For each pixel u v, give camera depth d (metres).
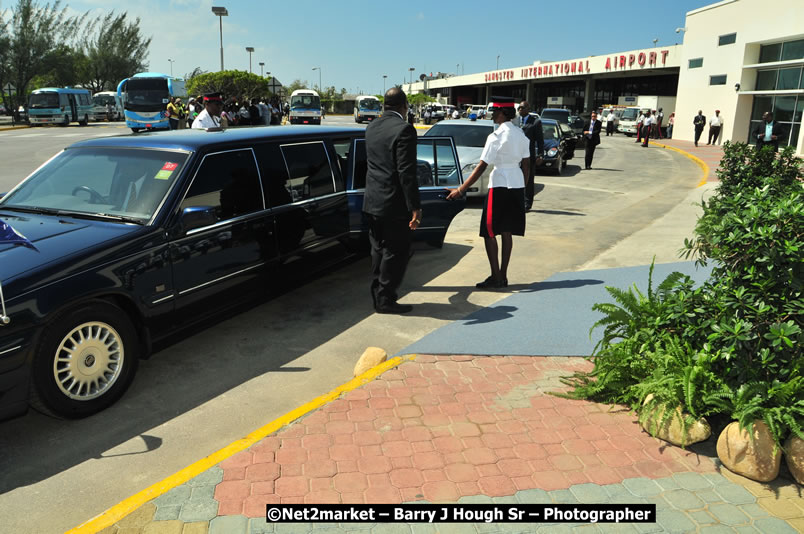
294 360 4.70
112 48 73.12
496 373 4.27
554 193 13.61
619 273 6.78
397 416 3.67
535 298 5.92
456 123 12.95
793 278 3.36
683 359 3.53
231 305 4.90
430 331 5.22
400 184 5.18
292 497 2.90
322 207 5.77
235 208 4.83
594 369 4.00
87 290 3.65
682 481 3.05
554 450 3.31
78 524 2.86
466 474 3.09
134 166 4.61
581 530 2.70
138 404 4.01
